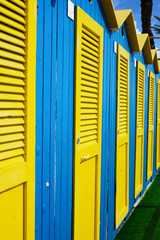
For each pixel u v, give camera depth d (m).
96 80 3.10
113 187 4.02
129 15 4.33
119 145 4.17
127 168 4.75
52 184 2.16
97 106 3.16
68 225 2.50
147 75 6.65
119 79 4.07
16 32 1.62
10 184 1.58
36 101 1.90
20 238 1.74
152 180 7.80
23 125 1.72
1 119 1.53
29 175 1.77
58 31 2.20
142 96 6.06
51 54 2.10
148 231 4.44
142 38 5.70
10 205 1.62
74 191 2.56
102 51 3.22
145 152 6.63
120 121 4.24
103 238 3.59
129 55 4.80
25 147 1.73
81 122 2.71
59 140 2.27
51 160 2.13
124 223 4.76
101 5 3.28
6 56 1.53
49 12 2.04
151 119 7.33
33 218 1.83
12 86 1.61
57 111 2.22
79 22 2.56
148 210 5.36
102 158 3.45
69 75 2.44
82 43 2.69
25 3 1.70
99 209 3.29
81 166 2.75
